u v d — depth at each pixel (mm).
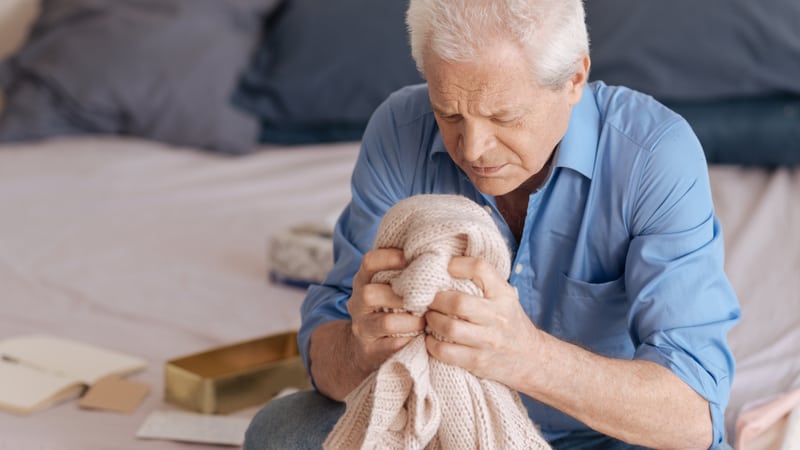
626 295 1505
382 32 3457
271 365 1983
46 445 1780
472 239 1214
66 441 1795
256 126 3561
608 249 1480
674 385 1340
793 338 2018
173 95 3596
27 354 2082
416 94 1568
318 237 2549
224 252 2695
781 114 2953
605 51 3127
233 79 3619
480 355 1228
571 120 1449
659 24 3092
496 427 1264
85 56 3664
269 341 2078
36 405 1903
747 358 1958
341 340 1431
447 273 1207
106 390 1966
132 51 3646
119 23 3707
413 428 1245
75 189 3189
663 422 1335
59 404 1955
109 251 2699
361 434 1296
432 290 1189
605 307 1511
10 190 3164
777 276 2293
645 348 1394
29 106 3656
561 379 1287
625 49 3105
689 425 1352
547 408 1553
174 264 2613
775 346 1991
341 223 1629
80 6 3787
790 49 2943
